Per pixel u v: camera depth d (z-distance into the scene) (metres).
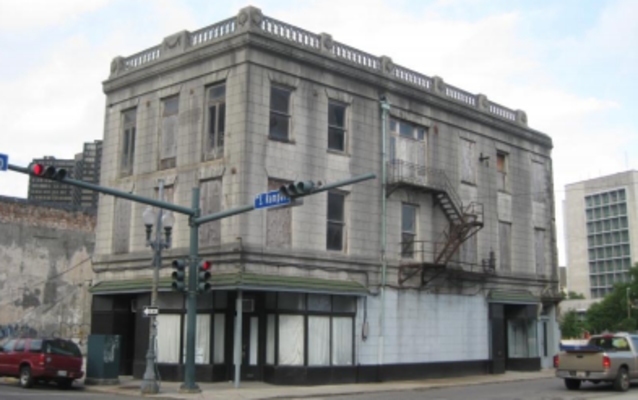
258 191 26.05
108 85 31.66
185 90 28.47
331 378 27.16
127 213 30.36
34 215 45.31
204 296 26.92
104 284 30.28
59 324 45.47
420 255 31.62
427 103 33.16
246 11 26.61
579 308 121.25
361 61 30.58
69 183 18.94
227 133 26.56
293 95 27.70
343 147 29.41
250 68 26.33
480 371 34.25
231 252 25.45
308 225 27.52
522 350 37.47
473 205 34.69
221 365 26.36
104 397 20.98
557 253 40.97
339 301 28.12
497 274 35.94
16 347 25.31
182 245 27.64
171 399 21.12
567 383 26.00
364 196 29.70
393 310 30.27
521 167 38.94
